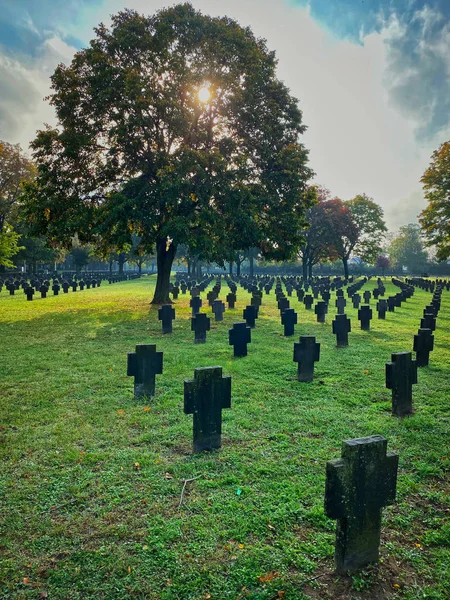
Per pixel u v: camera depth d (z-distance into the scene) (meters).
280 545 3.43
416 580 3.05
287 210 22.56
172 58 19.81
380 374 8.99
